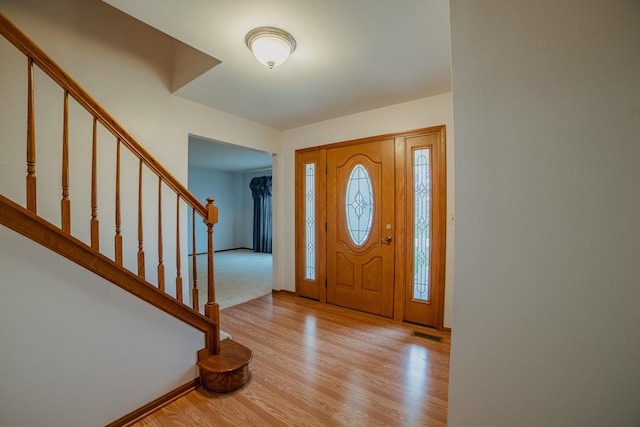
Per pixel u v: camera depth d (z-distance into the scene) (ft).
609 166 2.76
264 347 7.72
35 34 5.98
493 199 3.28
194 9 4.83
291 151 12.19
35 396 4.05
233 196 27.48
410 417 5.13
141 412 5.14
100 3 6.94
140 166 5.33
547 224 3.03
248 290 13.25
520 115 3.11
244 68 6.95
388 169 9.64
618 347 2.79
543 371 3.12
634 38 2.63
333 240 11.02
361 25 5.31
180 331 5.75
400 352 7.46
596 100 2.79
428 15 5.02
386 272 9.79
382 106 9.59
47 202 6.22
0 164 5.59
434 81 7.68
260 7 4.79
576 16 2.84
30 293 3.97
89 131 6.75
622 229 2.73
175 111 8.51
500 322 3.30
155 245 8.08
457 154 3.46
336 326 9.12
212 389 5.82
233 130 10.32
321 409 5.33
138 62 7.66
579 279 2.91
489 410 3.41
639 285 2.69
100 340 4.67
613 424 2.84
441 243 8.59
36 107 6.00
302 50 6.14
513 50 3.14
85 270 4.49
